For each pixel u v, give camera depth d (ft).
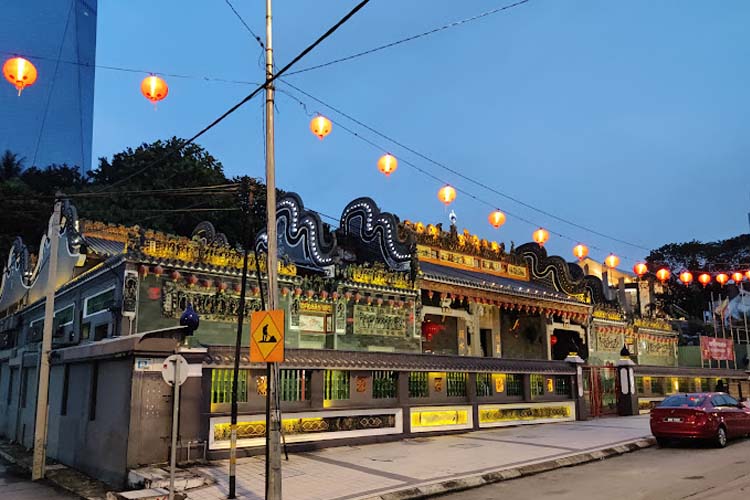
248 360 45.09
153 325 51.03
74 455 46.83
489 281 84.12
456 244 90.38
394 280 68.85
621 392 87.35
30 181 121.08
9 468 50.34
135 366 39.34
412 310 70.54
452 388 62.08
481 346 89.30
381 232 75.41
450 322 83.66
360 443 52.03
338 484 35.81
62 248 67.10
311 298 61.98
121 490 37.40
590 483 37.37
